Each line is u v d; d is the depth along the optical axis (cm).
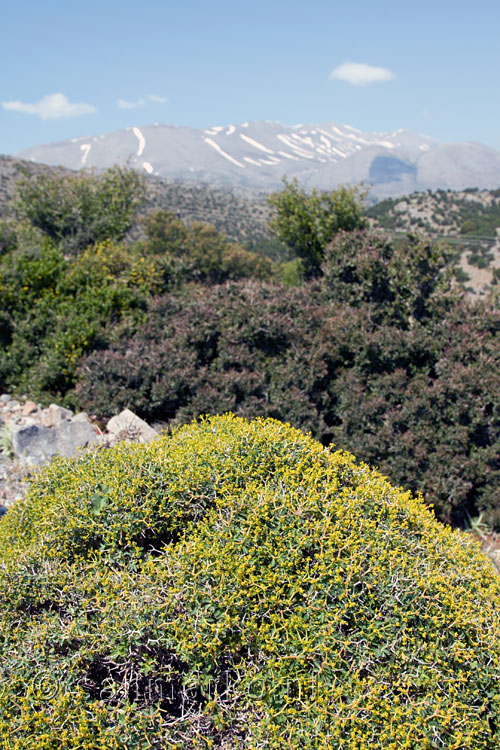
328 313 911
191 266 1312
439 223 4766
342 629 299
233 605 296
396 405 779
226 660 300
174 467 375
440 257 948
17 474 692
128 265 1223
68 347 970
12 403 941
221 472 371
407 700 281
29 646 298
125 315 1026
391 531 348
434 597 310
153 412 816
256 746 272
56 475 441
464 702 288
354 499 361
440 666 292
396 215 5153
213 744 290
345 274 976
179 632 289
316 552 323
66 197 1945
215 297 920
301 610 294
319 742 263
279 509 332
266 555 314
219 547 320
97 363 852
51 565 337
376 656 288
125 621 291
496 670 296
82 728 263
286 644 288
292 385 785
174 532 366
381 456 722
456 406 759
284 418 759
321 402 799
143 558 353
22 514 419
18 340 1031
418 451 712
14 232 1598
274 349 847
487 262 3819
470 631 308
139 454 402
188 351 842
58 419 834
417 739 264
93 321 1003
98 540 357
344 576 308
